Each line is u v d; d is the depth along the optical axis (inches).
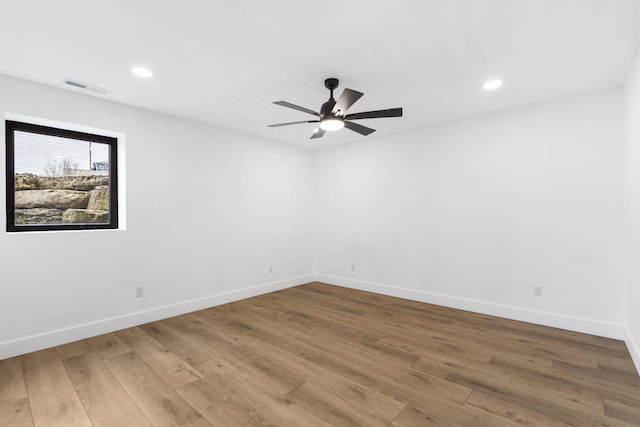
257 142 178.2
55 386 84.4
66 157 120.3
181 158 144.9
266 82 107.5
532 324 130.0
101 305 121.1
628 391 81.2
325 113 102.0
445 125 155.7
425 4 68.0
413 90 114.7
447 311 148.3
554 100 125.3
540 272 129.5
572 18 73.0
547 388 82.9
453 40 82.3
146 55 89.4
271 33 78.9
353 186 194.1
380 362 97.9
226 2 66.8
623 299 113.0
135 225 130.3
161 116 138.3
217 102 126.0
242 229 170.4
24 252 104.5
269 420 70.7
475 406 75.4
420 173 164.9
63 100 112.0
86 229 123.6
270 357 101.4
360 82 107.8
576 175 121.5
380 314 144.2
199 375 90.2
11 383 85.9
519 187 134.3
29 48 85.0
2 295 100.4
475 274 146.9
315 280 214.4
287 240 196.5
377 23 74.9
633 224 97.5
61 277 111.8
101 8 68.5
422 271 164.6
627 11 70.2
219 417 71.9
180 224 144.3
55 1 65.7
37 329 106.7
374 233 184.5
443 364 96.3
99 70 98.2
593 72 101.0
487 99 123.7
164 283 138.9
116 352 105.0
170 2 66.6
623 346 107.4
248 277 173.6
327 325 130.2
